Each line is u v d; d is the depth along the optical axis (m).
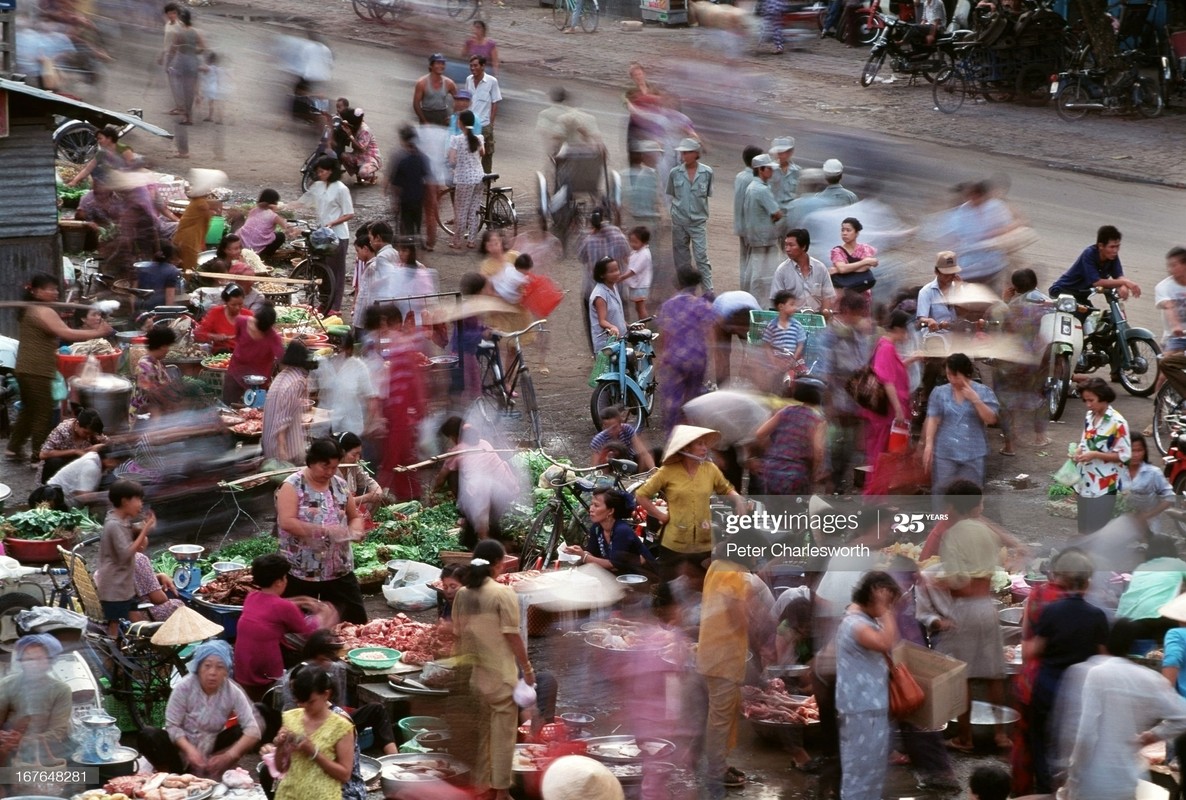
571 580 21.42
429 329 30.23
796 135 53.28
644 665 18.95
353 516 20.75
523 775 17.27
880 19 61.28
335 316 34.66
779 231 34.16
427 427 26.92
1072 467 23.50
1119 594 19.48
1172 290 27.73
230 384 28.56
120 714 18.30
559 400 32.44
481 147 41.88
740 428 22.81
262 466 25.88
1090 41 56.72
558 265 41.47
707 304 28.19
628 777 17.20
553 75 61.75
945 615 18.34
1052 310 29.69
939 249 34.31
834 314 27.89
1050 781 16.25
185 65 53.12
